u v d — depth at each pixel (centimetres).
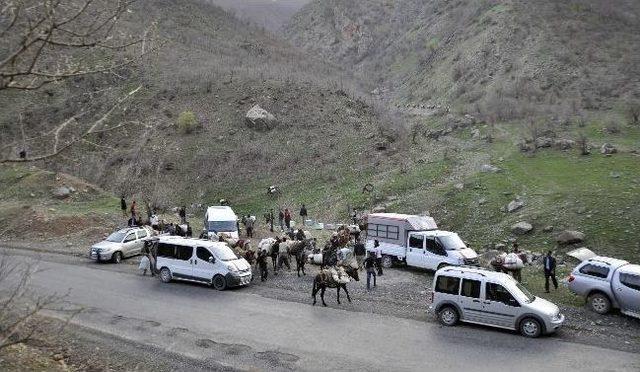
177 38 10944
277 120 7188
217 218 3291
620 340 1645
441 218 3875
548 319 1661
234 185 5866
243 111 7469
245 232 3700
